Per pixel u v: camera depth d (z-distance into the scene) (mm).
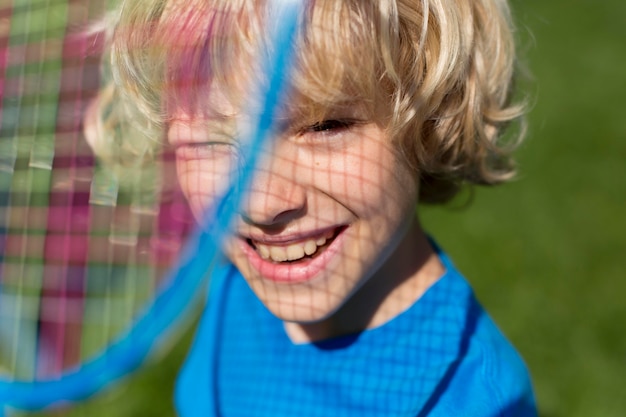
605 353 2482
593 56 4852
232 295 1546
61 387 890
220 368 1504
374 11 988
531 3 5730
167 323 808
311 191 1027
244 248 1153
